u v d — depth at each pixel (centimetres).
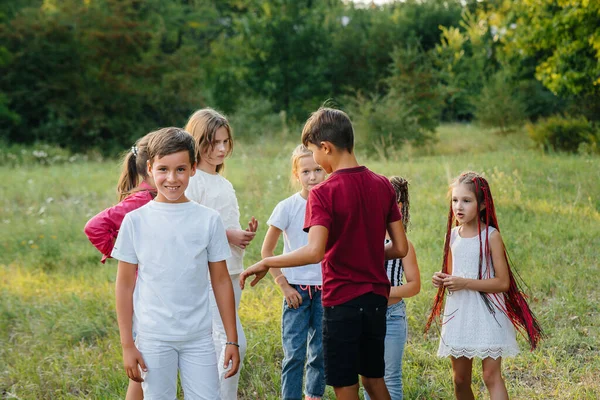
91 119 2131
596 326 462
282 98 2497
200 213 300
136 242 293
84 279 683
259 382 410
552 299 518
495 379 330
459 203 336
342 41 2759
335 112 299
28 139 2200
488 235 335
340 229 285
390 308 342
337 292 287
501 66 2341
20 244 848
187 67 2397
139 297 294
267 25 2498
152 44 2378
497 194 846
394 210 304
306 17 2578
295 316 363
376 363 294
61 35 2197
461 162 1191
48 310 582
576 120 1444
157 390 289
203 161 365
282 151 1686
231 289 305
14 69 2198
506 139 1752
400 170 1119
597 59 1312
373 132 1591
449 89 1919
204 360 292
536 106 2116
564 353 426
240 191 1022
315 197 286
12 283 668
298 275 364
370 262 288
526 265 588
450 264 355
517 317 339
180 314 288
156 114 2355
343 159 296
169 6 3102
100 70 2194
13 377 446
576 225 705
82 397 413
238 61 2539
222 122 364
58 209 1036
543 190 884
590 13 1258
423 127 1773
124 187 363
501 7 1647
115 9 2278
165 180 290
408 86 1830
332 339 287
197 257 294
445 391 389
